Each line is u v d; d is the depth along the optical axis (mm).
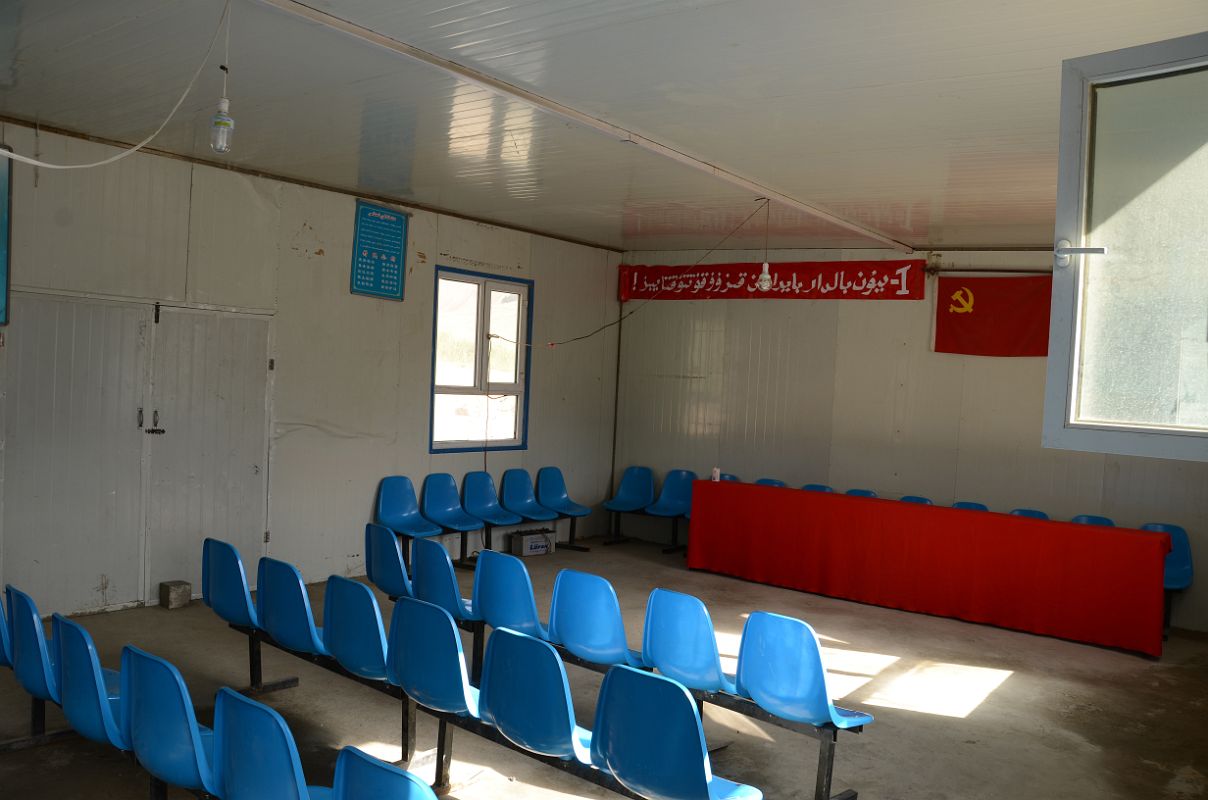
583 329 9695
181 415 6262
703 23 3434
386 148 5770
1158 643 6086
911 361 8562
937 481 8438
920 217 7129
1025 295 8039
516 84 4289
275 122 5227
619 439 10117
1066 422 2795
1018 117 4426
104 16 3629
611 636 4047
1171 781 4129
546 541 8820
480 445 8578
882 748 4379
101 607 5918
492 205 7723
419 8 3402
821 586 7465
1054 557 6473
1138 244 2709
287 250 6828
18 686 4574
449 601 4699
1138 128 2707
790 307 9172
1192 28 3283
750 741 4398
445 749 3688
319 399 7129
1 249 5305
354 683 4879
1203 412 2615
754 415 9375
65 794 3494
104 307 5812
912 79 3949
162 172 6059
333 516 7297
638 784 2840
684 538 9578
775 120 4688
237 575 4340
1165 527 7266
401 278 7695
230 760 2594
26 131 5383
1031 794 3945
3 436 5395
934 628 6617
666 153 5359
